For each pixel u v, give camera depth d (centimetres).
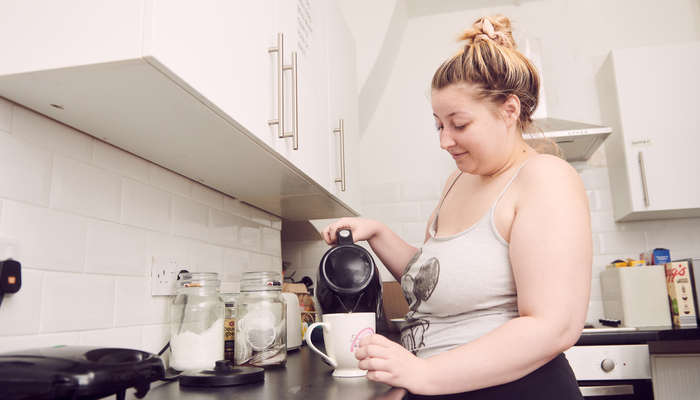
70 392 47
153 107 71
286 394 72
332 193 139
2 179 68
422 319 89
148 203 100
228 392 75
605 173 239
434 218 106
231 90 75
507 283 79
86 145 83
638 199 212
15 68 60
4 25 62
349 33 178
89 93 66
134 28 57
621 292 204
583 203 75
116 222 90
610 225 235
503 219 81
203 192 124
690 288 192
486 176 92
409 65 262
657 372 201
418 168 252
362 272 104
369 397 66
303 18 117
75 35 59
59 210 77
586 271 71
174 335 97
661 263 209
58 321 75
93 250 84
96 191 85
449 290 82
